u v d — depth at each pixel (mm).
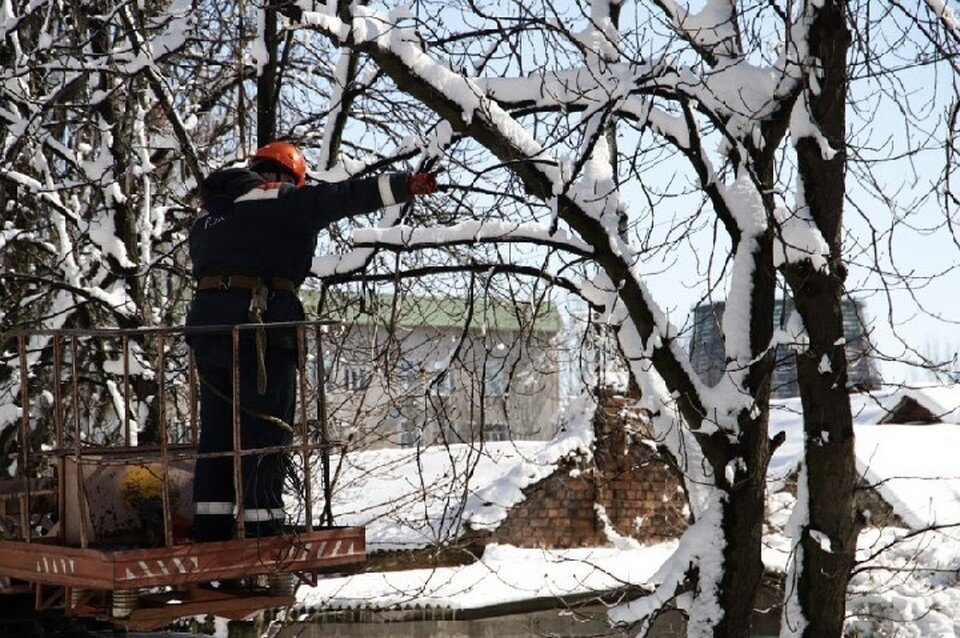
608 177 8914
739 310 9047
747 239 8945
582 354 10758
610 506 22531
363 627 17422
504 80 9297
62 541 6781
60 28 14516
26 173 15164
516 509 21219
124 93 13570
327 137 11781
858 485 9094
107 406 15664
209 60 13523
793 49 8797
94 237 13023
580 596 18297
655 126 9117
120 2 12453
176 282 16625
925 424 29844
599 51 9008
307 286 12031
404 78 8586
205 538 6504
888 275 8117
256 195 6867
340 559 6559
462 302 13227
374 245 9484
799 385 9141
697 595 9039
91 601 6508
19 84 13477
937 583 18750
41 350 13188
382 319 11266
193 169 12602
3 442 14219
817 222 8789
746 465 9039
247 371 6703
